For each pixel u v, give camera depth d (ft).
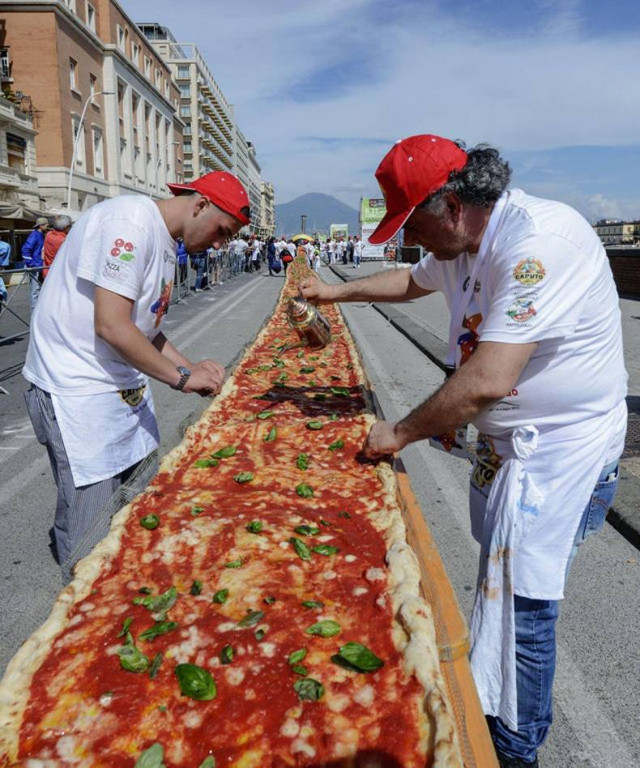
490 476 7.53
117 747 4.88
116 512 8.70
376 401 14.08
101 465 9.27
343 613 6.28
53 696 5.32
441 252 7.22
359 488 9.16
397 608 6.27
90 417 9.07
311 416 12.51
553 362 6.52
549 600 6.98
